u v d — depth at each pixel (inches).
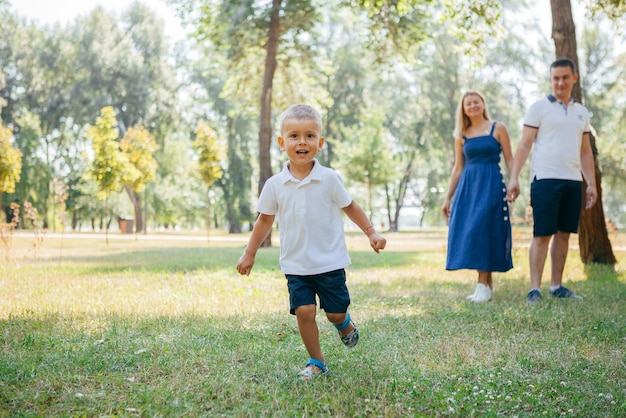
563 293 250.7
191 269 392.5
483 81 1438.2
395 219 1867.6
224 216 2201.0
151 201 1835.6
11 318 195.3
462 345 157.6
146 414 106.0
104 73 1617.9
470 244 245.3
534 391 118.8
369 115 1492.4
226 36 722.2
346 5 631.8
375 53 685.9
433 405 110.8
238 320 193.0
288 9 710.5
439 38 1387.8
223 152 1079.0
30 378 124.3
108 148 986.1
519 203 1555.1
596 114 1429.6
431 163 1797.5
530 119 253.9
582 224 424.5
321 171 136.6
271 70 730.2
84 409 108.3
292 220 135.0
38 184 1679.4
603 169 1366.9
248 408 107.7
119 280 319.3
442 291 271.6
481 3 445.1
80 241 963.3
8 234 543.5
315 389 120.1
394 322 191.8
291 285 134.9
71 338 163.9
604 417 103.8
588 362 140.3
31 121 1648.6
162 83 1673.2
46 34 1705.2
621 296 251.3
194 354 145.7
